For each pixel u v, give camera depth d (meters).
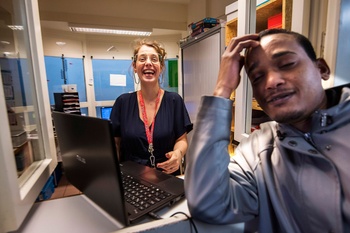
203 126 0.57
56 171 2.67
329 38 0.84
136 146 1.21
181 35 3.75
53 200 0.72
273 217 0.55
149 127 1.24
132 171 0.88
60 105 2.65
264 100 0.52
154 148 1.22
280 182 0.53
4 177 0.48
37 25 0.75
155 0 3.27
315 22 0.89
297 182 0.49
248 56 0.55
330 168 0.46
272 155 0.58
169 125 1.26
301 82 0.48
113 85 3.95
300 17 0.91
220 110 0.58
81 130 0.59
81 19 3.04
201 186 0.53
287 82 0.48
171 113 1.29
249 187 0.58
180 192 0.70
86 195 0.69
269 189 0.55
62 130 0.69
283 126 0.56
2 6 0.69
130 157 1.23
